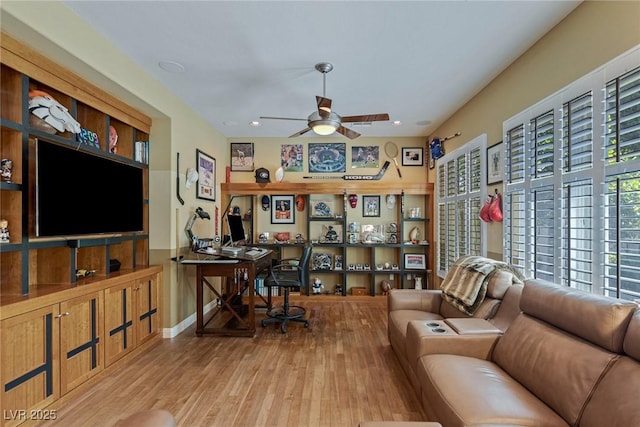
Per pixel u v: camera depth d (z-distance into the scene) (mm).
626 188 1878
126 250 3480
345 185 5367
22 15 1934
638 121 1812
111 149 3217
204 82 3465
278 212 5773
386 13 2312
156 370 2895
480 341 2244
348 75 3301
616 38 1945
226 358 3154
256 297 5504
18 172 2209
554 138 2471
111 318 2854
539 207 2648
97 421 2156
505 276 2695
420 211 5715
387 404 2354
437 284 5152
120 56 2824
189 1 2184
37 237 2275
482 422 1472
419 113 4465
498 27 2488
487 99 3529
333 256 5703
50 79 2420
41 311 2164
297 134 3682
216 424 2131
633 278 1841
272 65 3084
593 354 1562
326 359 3123
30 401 2078
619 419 1268
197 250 3988
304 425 2121
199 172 4516
